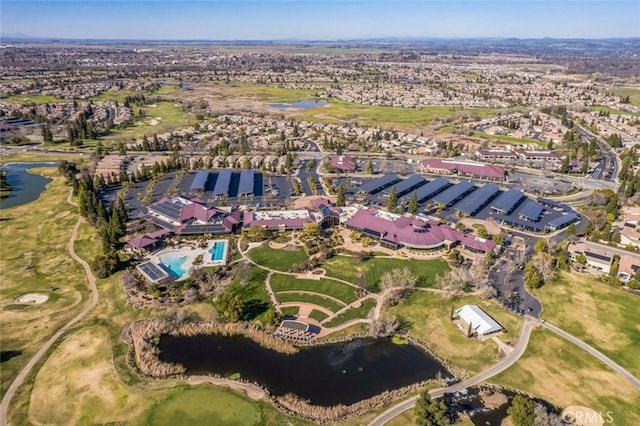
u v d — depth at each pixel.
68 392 97.94
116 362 107.50
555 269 152.25
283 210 192.62
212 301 131.88
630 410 95.12
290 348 114.31
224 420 91.25
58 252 162.00
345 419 92.75
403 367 108.88
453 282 136.25
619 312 128.62
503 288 141.25
